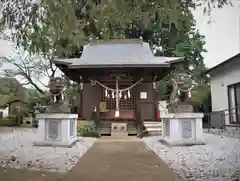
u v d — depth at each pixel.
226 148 6.31
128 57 13.76
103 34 4.52
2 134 10.35
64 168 4.35
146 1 3.95
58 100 7.98
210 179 3.51
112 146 7.57
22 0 4.00
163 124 8.34
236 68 11.65
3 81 18.97
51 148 6.90
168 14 4.45
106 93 13.02
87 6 3.65
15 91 18.89
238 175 3.67
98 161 5.04
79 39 4.03
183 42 19.19
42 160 5.11
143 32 19.41
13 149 6.57
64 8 3.22
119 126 12.14
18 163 4.75
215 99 14.08
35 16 3.99
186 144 7.24
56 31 3.47
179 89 7.82
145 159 5.26
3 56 17.22
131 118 13.27
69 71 13.39
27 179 3.57
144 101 13.59
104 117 13.41
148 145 7.77
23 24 4.19
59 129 7.48
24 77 18.30
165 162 4.88
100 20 3.70
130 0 3.79
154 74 13.68
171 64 12.90
